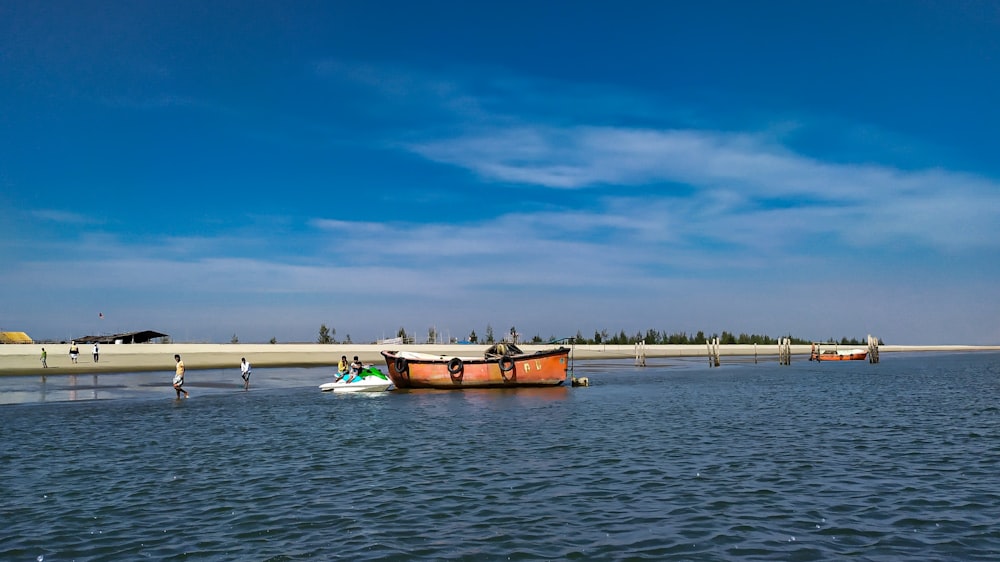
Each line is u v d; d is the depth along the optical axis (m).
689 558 11.33
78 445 23.28
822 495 15.36
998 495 15.23
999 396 39.62
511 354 47.91
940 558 11.23
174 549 12.10
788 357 91.69
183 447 22.70
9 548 12.24
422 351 103.12
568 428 26.39
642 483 16.64
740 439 23.41
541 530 12.92
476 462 19.45
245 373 46.91
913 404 35.12
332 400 39.34
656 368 80.94
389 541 12.36
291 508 14.67
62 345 76.75
